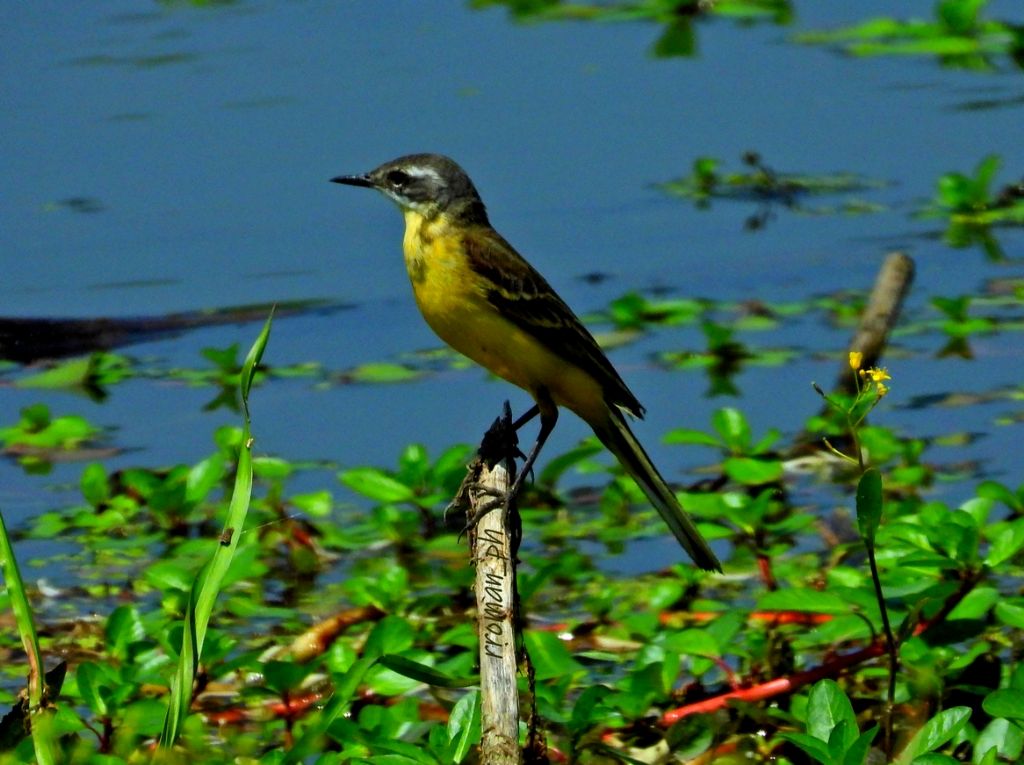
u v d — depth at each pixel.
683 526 10.49
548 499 13.40
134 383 15.96
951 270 17.95
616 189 20.16
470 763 8.51
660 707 9.64
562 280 18.25
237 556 10.90
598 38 24.34
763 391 15.16
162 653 9.73
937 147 21.17
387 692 9.30
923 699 9.06
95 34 23.44
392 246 18.61
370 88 22.19
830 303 17.17
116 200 19.42
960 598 9.41
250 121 21.09
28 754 8.41
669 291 17.86
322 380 15.85
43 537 12.77
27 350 16.80
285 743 9.44
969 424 14.13
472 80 22.52
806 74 23.27
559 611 11.30
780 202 19.91
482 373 15.96
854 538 12.16
